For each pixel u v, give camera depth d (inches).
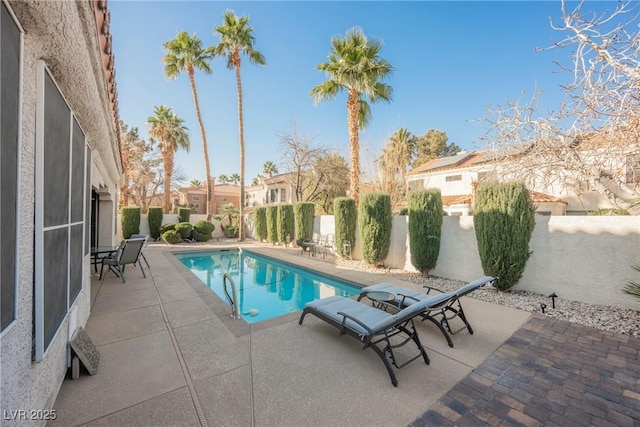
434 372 119.0
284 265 419.8
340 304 163.8
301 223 526.3
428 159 1137.4
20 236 66.4
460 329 159.3
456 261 293.7
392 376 110.0
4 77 55.6
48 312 84.3
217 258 498.3
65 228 103.3
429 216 300.4
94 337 145.4
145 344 139.0
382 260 367.9
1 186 55.4
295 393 103.7
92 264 327.6
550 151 260.7
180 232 647.8
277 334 153.3
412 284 277.7
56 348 95.7
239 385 107.7
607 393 105.0
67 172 105.7
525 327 166.9
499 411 95.6
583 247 212.8
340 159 762.8
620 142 219.8
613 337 152.3
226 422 88.8
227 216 841.5
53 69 86.1
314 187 780.0
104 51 136.5
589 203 481.7
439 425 89.2
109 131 207.3
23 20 62.7
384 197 362.6
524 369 121.5
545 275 231.5
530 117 259.0
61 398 96.8
